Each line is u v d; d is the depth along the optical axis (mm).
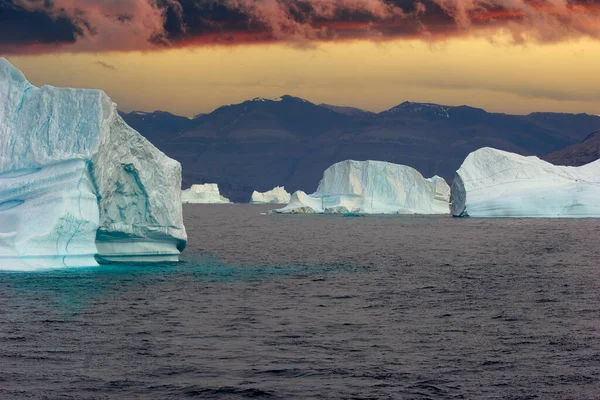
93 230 62344
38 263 60188
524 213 192375
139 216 67500
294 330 41156
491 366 33719
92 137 61625
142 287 55812
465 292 57125
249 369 32750
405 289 58688
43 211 59531
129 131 65625
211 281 61500
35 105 64062
